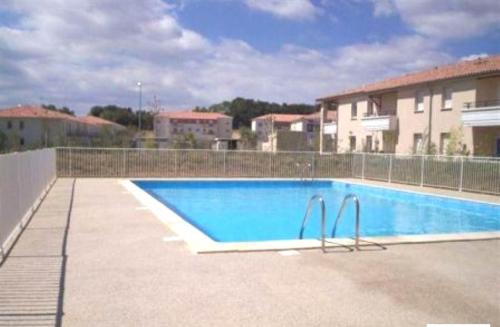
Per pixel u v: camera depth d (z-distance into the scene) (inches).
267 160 899.4
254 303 189.2
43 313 174.2
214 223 505.7
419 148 1114.7
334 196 745.0
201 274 226.4
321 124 1676.9
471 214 586.9
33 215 398.0
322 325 169.5
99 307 181.2
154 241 297.0
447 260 265.0
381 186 767.1
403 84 1182.9
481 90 984.9
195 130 3927.2
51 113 2507.4
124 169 828.6
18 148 1407.5
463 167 697.6
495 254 281.0
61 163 796.6
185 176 861.8
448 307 190.4
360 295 202.1
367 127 1344.7
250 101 4943.4
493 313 184.9
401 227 500.4
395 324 172.4
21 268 233.1
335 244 295.7
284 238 427.8
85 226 348.5
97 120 3235.7
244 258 257.6
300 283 216.1
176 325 165.9
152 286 207.2
